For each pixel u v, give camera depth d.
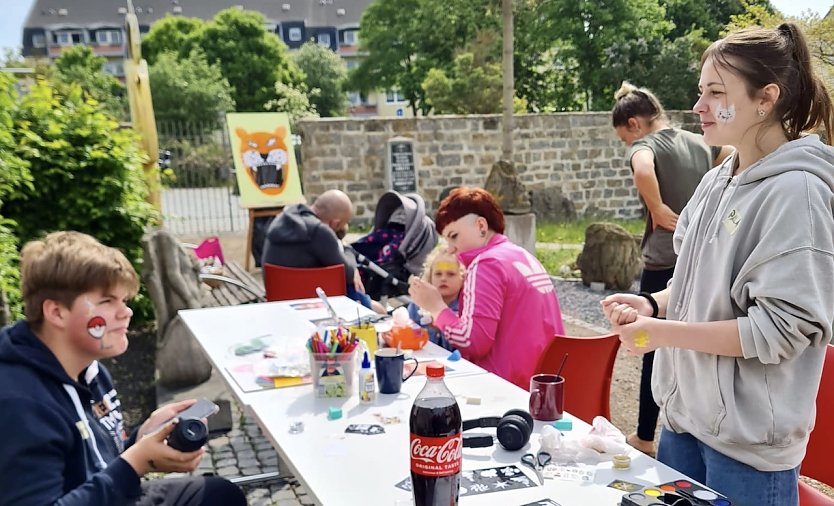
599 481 1.61
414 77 32.06
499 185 8.80
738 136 1.68
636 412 4.21
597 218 14.05
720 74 1.67
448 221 3.03
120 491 1.60
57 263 1.70
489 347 2.75
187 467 1.69
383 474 1.67
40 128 5.52
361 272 5.71
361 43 35.12
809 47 1.69
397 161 12.59
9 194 5.40
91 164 5.59
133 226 5.93
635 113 3.49
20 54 38.00
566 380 2.43
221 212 16.98
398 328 2.91
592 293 7.71
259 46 42.94
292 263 4.81
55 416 1.62
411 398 2.26
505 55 11.06
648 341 1.67
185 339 4.53
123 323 1.81
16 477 1.54
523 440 1.80
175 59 37.34
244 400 2.25
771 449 1.64
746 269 1.59
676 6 19.61
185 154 17.16
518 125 13.45
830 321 1.52
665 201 3.42
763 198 1.59
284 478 3.52
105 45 68.19
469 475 1.65
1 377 1.63
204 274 6.07
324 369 2.26
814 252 1.50
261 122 10.17
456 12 30.05
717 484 1.74
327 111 45.22
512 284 2.78
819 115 1.67
